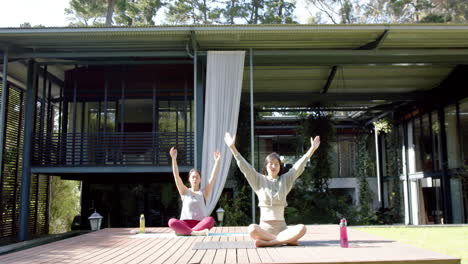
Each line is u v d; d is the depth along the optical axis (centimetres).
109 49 914
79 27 795
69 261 297
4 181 1060
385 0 1888
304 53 882
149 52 885
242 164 363
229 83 870
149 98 1071
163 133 979
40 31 794
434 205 1273
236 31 803
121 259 303
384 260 269
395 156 1489
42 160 969
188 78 1074
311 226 599
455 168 1132
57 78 1107
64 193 1380
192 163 953
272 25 791
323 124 1277
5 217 1059
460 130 1117
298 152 1344
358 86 1188
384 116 1474
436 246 577
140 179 1135
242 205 1069
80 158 968
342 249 326
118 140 1055
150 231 558
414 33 828
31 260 305
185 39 862
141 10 1816
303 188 1208
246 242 386
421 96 1216
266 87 1179
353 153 1546
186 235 475
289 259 277
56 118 1574
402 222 1426
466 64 1003
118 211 1161
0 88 1042
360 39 874
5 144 1062
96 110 1087
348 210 1184
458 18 1762
